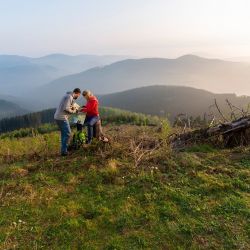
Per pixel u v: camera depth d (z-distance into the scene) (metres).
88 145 13.80
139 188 10.16
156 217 8.56
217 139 14.33
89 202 9.39
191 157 12.41
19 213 8.88
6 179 11.45
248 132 14.17
